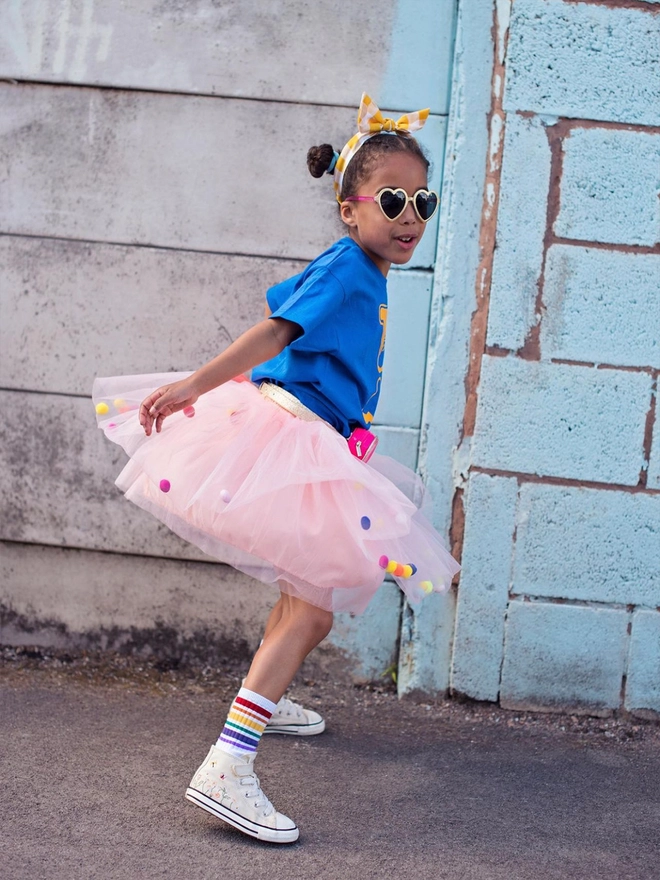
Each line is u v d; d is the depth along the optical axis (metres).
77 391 3.37
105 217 3.32
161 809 2.36
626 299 3.15
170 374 2.64
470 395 3.23
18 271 3.34
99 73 3.27
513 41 3.11
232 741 2.28
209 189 3.29
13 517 3.41
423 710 3.24
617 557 3.21
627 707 3.24
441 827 2.40
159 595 3.41
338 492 2.30
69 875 2.01
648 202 3.13
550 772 2.80
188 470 2.32
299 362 2.40
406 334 3.28
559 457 3.19
